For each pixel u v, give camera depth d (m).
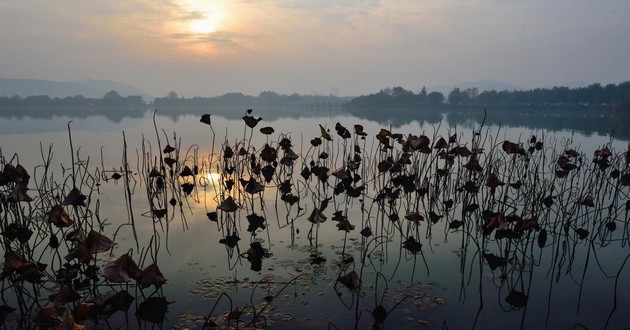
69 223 5.60
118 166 16.89
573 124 54.34
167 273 6.64
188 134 34.88
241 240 8.29
